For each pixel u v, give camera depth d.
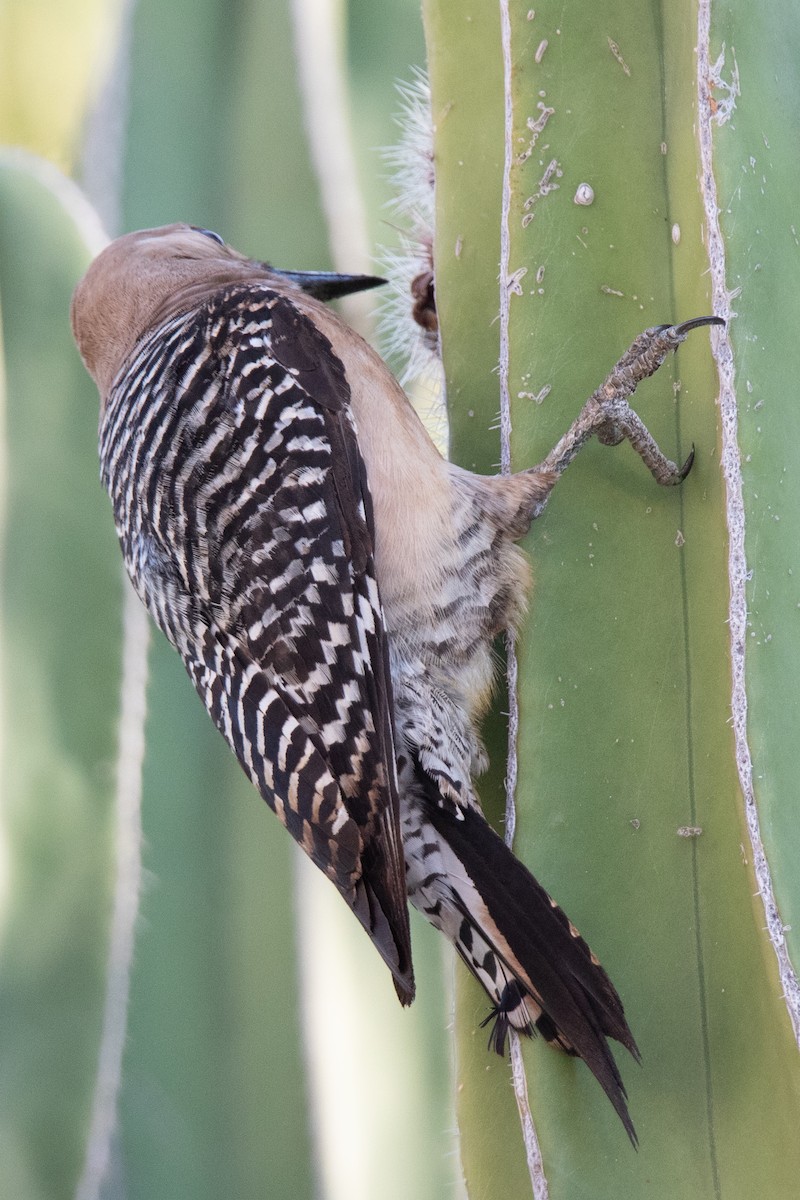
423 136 3.50
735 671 3.39
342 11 3.63
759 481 3.40
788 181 3.42
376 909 3.42
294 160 3.63
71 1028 3.55
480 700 3.45
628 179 3.44
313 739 3.43
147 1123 3.56
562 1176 3.40
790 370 3.41
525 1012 3.41
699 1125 3.40
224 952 3.56
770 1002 3.39
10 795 3.55
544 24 3.44
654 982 3.40
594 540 3.43
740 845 3.40
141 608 3.56
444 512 3.44
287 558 3.45
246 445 3.46
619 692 3.42
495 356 3.46
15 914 3.55
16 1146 3.54
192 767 3.57
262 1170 3.56
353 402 3.46
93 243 3.59
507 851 3.41
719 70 3.41
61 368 3.57
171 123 3.64
